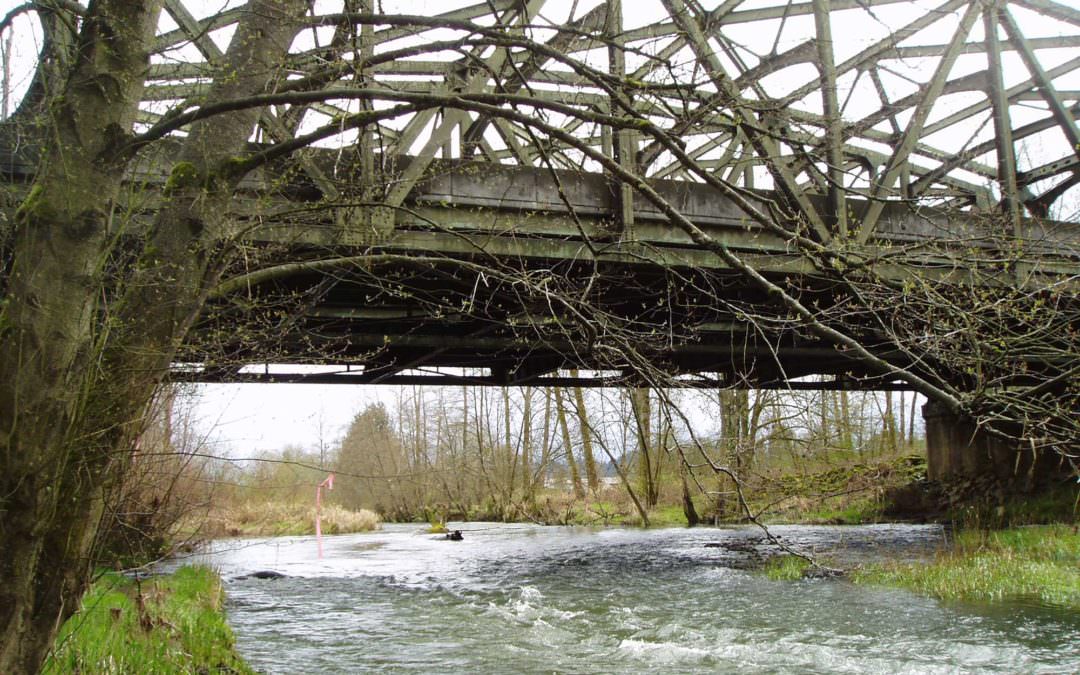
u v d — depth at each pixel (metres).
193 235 4.60
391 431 37.22
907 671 8.67
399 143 9.34
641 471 34.34
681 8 6.89
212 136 4.72
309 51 5.23
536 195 10.75
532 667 9.23
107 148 4.23
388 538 30.78
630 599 13.99
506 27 4.88
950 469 27.31
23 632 3.97
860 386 20.64
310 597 14.98
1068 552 15.55
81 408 4.13
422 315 11.94
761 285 4.37
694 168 4.55
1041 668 8.66
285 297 8.15
